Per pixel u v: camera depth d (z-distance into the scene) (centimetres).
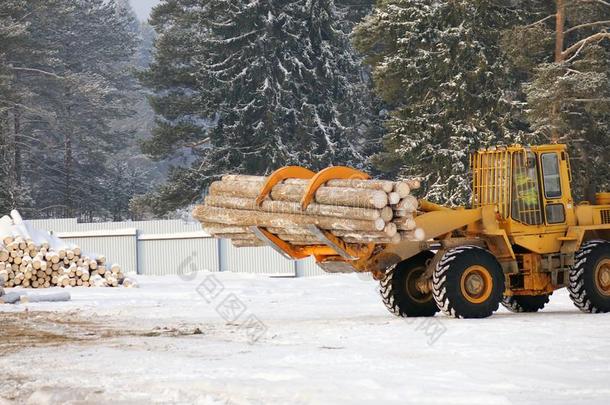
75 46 9612
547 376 1070
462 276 1803
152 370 1188
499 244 1922
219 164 6250
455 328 1612
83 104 8719
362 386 1009
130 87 10112
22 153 8431
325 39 6681
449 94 5094
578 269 1944
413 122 5128
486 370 1119
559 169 1994
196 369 1181
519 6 5259
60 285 3141
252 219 1800
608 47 5428
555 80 4638
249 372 1137
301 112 6297
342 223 1627
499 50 5100
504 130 4962
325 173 1673
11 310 2322
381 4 5516
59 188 8650
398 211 1603
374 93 6700
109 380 1112
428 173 5134
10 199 7256
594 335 1483
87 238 4362
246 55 6334
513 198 1948
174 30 7488
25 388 1091
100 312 2233
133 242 4275
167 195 6325
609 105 4641
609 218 2036
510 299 2098
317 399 937
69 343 1578
